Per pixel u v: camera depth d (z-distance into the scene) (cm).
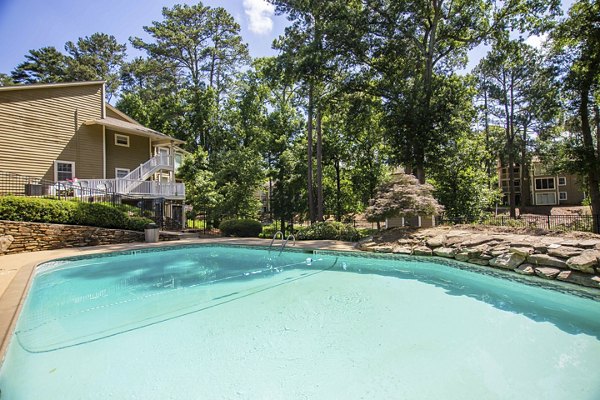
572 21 1395
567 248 577
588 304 476
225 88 2847
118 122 1738
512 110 2522
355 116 1678
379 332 402
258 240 1275
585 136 1466
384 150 2170
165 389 283
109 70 3356
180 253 1059
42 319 454
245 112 2502
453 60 1691
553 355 336
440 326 419
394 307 497
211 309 494
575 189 3319
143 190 1548
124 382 294
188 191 1891
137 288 621
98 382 294
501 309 484
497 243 719
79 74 3012
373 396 271
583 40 1411
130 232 1220
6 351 315
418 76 1573
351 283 650
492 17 1453
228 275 735
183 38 2586
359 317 455
